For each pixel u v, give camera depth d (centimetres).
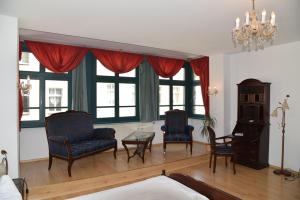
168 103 649
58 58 462
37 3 249
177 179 242
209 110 570
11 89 295
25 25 326
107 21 307
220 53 531
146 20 303
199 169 450
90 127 476
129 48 521
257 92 470
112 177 381
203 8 262
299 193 337
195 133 653
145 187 211
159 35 377
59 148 382
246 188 355
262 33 228
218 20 303
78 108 498
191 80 674
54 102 488
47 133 402
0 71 288
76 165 429
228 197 182
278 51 448
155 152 530
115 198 190
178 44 441
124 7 259
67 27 334
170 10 268
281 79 444
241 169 447
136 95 595
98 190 354
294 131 424
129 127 566
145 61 587
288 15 284
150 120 594
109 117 559
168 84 646
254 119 474
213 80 555
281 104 443
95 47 507
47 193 327
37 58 442
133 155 477
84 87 507
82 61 503
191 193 194
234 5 254
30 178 357
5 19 288
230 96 544
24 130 448
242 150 468
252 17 228
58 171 393
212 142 435
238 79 527
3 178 224
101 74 545
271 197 324
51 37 424
